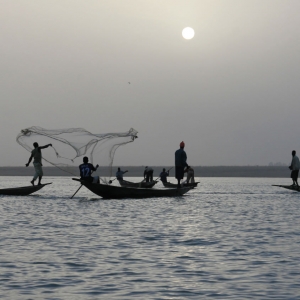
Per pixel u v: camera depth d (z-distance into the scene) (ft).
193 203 141.49
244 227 90.43
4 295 47.26
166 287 50.01
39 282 51.49
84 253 65.16
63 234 80.94
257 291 48.65
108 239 76.02
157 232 83.41
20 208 122.72
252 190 241.14
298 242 74.13
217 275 54.44
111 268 57.26
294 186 187.21
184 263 59.88
